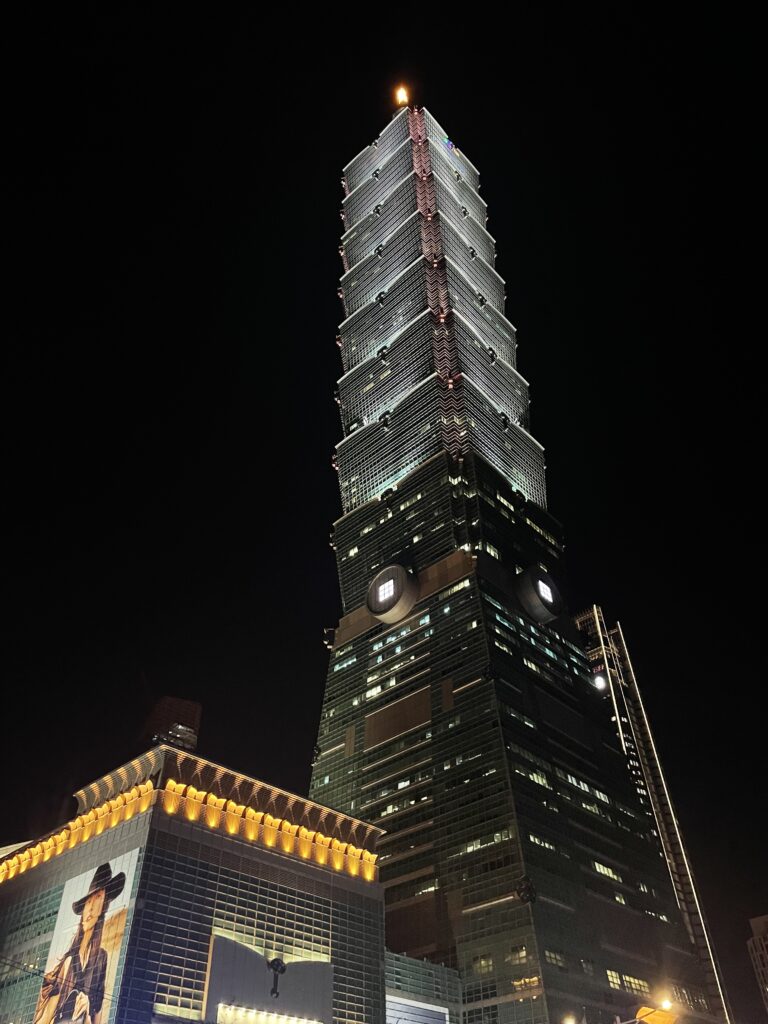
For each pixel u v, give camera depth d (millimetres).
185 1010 86188
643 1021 65188
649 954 146000
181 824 97250
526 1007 120562
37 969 95000
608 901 146875
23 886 106375
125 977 83938
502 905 133000
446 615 184250
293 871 105438
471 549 192750
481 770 152500
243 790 106312
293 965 98312
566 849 146375
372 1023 102750
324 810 113625
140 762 102625
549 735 166000
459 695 167625
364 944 107938
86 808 109000
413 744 168875
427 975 125312
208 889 95438
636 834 168125
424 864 148750
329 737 189750
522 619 187625
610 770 176000
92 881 96375
